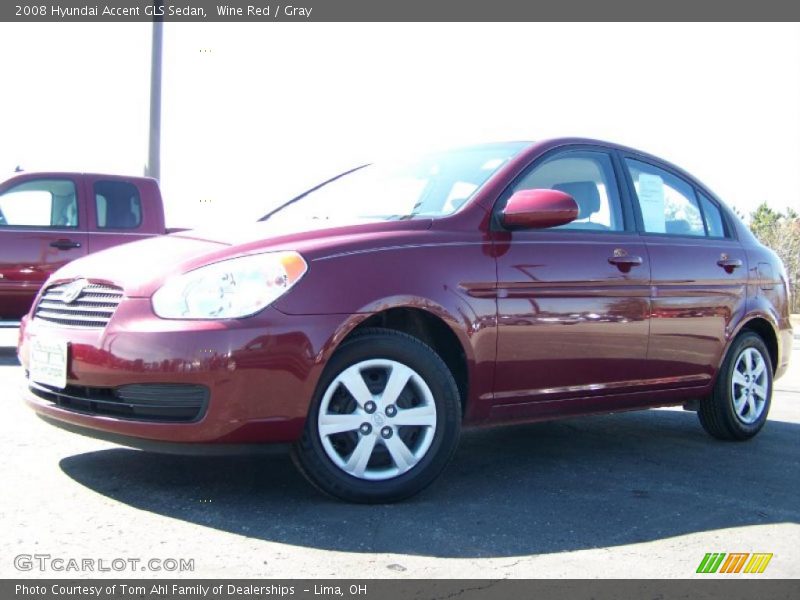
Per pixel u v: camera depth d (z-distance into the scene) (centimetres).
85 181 891
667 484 425
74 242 873
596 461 469
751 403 543
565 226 444
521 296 405
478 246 398
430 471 373
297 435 346
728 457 494
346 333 352
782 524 366
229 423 334
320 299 349
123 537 319
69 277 391
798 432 580
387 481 366
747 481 438
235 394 334
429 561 306
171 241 399
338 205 470
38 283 857
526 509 372
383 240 376
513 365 404
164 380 335
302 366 343
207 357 332
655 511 377
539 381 416
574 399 433
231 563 297
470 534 336
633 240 468
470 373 390
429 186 446
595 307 434
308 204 492
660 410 647
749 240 562
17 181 863
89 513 343
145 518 339
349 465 360
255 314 340
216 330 334
